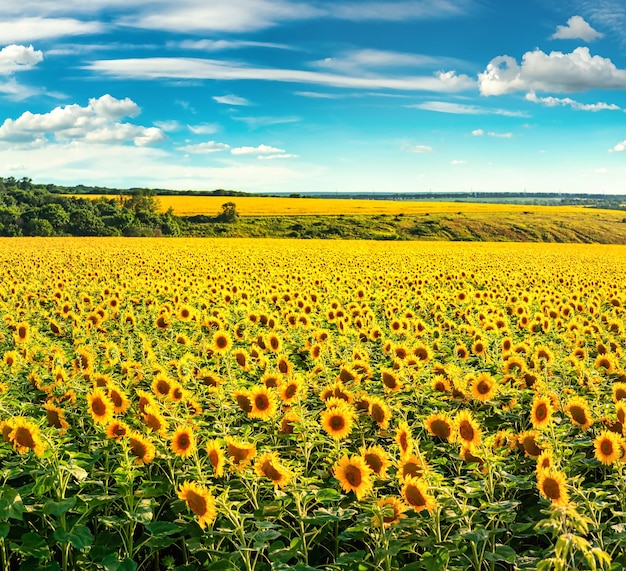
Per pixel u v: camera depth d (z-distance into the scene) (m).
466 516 4.87
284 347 12.28
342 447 6.92
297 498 5.06
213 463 5.57
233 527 5.30
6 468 5.79
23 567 4.85
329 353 11.01
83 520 5.46
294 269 38.06
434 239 105.19
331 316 16.11
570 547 3.28
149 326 15.15
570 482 5.72
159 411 6.65
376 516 4.73
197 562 5.56
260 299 20.56
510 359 9.57
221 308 17.67
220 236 102.75
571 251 68.44
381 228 109.75
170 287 23.62
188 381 8.73
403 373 8.80
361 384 8.52
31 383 9.08
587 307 18.75
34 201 132.25
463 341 13.48
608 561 3.21
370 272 37.09
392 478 5.86
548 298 20.08
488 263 47.66
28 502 5.66
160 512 5.95
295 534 5.72
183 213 121.62
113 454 6.45
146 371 9.36
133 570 4.52
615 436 5.79
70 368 10.38
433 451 6.72
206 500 4.84
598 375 9.35
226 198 149.75
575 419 7.28
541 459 5.39
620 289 27.45
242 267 39.44
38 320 16.31
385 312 17.59
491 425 7.84
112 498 5.22
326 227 108.50
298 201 148.25
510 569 5.33
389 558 4.58
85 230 104.06
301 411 6.82
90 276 29.94
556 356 11.02
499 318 15.38
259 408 7.18
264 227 109.06
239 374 9.98
